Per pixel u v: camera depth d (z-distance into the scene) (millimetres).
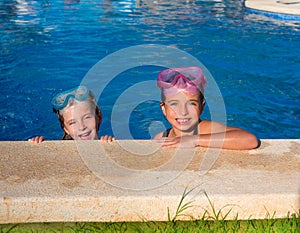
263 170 2910
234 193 2646
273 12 10961
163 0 12844
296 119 5758
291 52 8273
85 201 2576
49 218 2594
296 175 2859
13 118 5801
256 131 5441
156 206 2619
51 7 11766
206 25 10094
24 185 2678
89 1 12562
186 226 2588
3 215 2570
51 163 2941
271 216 2676
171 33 9422
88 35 9227
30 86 6746
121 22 10273
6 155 3037
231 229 2570
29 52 8203
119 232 2537
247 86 6730
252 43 8797
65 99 4020
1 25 10000
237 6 12180
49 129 5551
